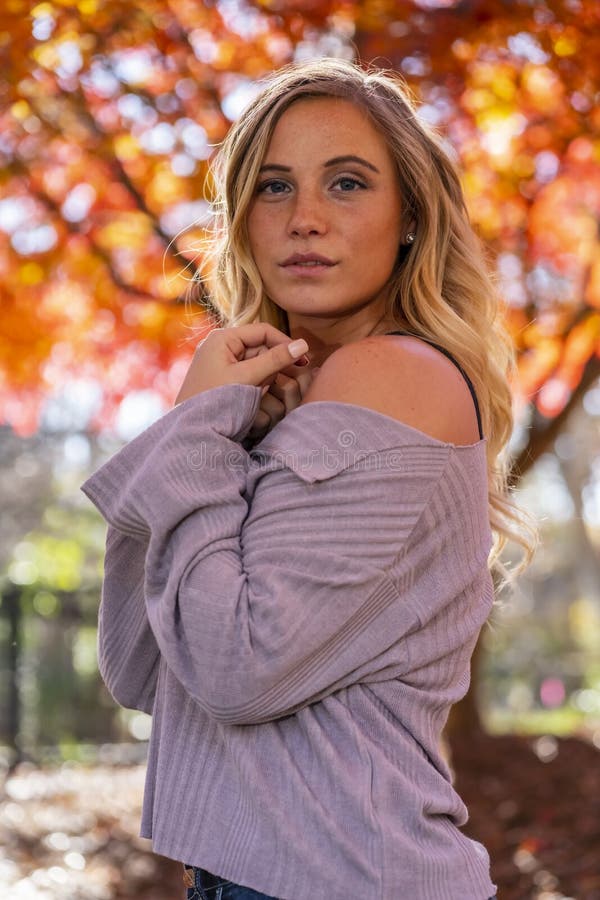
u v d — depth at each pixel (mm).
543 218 6168
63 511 22000
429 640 1777
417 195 1979
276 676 1649
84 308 6367
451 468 1762
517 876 5566
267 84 2021
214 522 1715
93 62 5398
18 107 5438
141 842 6445
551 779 7457
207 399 1785
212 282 2271
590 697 18281
